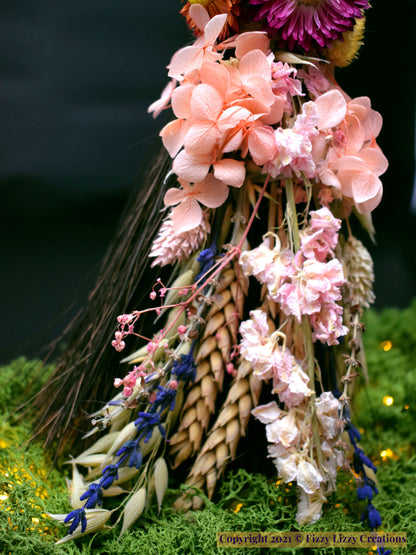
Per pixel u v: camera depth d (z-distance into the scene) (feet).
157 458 1.57
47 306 4.09
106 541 1.44
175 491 1.51
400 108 5.46
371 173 1.48
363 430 1.87
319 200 1.52
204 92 1.41
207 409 1.54
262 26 1.48
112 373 1.64
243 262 1.46
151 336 1.63
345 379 1.49
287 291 1.44
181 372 1.46
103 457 1.49
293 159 1.43
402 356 2.25
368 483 1.49
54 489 1.54
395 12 5.07
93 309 1.74
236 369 1.57
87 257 5.15
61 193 6.22
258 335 1.45
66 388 1.68
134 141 6.43
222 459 1.51
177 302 1.52
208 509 1.47
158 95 6.54
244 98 1.43
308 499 1.45
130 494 1.49
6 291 4.33
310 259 1.44
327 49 1.50
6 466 1.56
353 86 5.35
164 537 1.42
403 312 2.57
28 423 1.80
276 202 1.50
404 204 5.88
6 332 3.67
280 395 1.46
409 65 5.31
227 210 1.52
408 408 1.90
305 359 1.47
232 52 1.52
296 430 1.45
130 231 1.65
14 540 1.38
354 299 1.58
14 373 1.97
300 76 1.48
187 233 1.49
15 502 1.44
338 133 1.48
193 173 1.44
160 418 1.47
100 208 6.26
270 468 1.59
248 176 1.50
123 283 1.62
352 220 1.86
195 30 1.53
